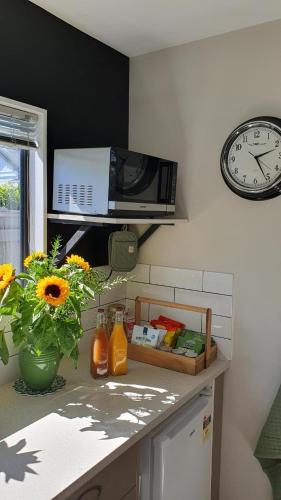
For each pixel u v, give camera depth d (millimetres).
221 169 1771
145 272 2055
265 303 1729
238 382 1815
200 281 1889
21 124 1525
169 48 1916
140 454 1336
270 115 1669
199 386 1554
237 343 1808
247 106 1723
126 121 2066
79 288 1409
